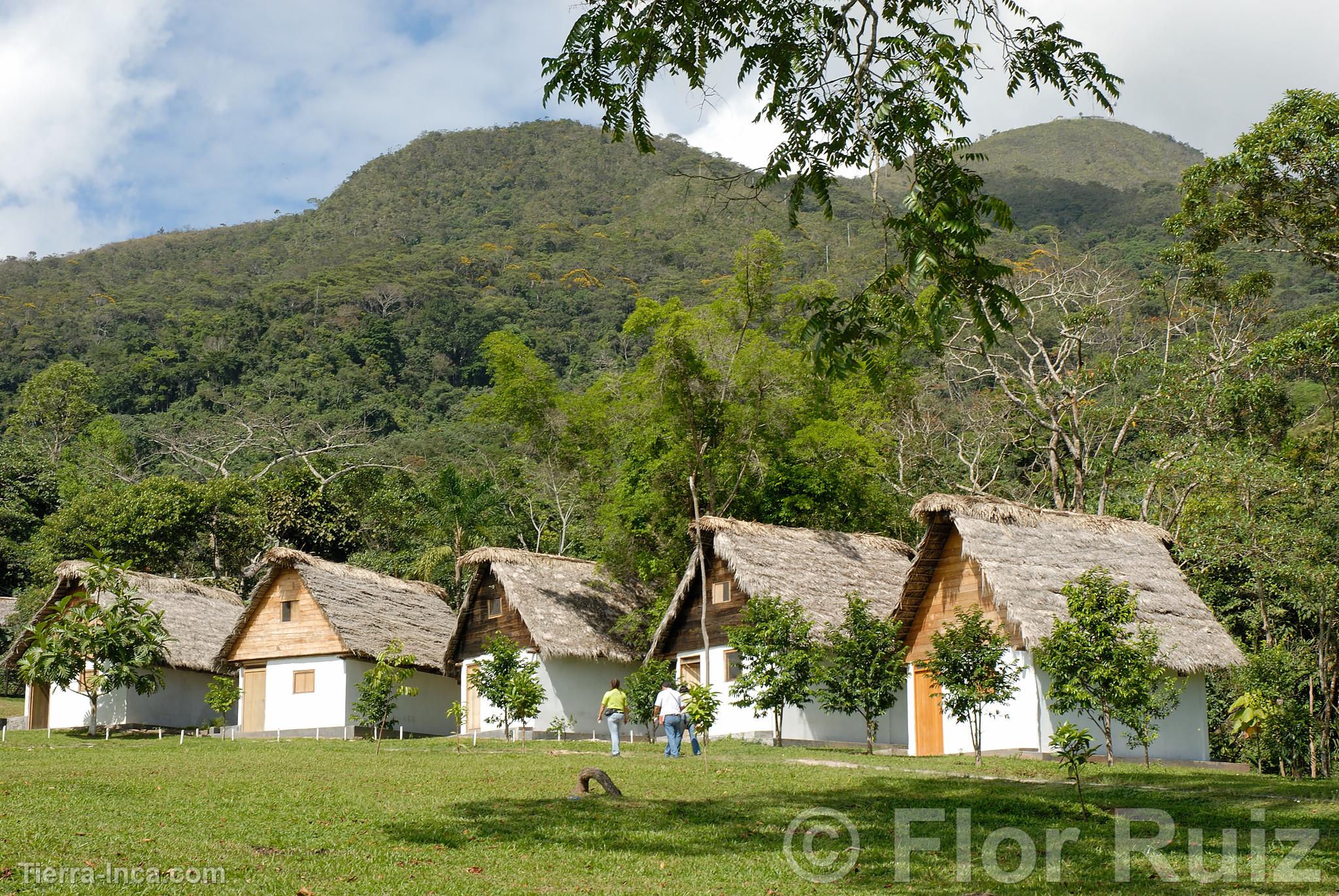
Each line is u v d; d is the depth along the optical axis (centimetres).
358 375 10081
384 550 5584
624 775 1883
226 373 9800
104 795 1547
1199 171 2823
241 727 3584
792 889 1123
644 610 3303
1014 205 14812
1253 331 3622
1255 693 2592
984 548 2448
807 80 1225
